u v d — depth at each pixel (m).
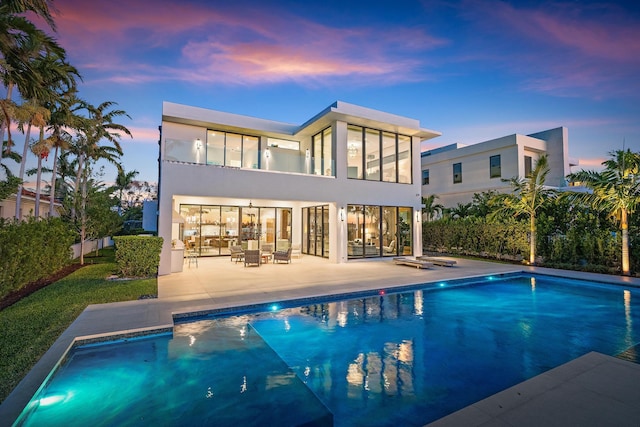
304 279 10.22
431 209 23.44
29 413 3.39
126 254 10.34
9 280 7.48
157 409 3.67
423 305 8.16
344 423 3.44
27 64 11.30
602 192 10.84
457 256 17.84
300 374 4.60
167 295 7.91
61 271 12.32
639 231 11.05
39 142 18.33
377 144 15.86
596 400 3.32
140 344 5.38
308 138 17.12
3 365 4.20
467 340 5.90
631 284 9.53
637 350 5.13
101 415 3.51
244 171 12.55
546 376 3.88
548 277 11.38
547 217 14.11
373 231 15.75
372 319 7.04
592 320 7.02
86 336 5.12
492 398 3.38
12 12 10.52
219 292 8.27
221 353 5.21
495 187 22.69
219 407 3.73
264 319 6.85
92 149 24.42
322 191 14.20
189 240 16.98
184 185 11.45
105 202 15.70
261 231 18.45
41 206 23.02
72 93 20.73
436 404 3.81
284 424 3.42
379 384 4.30
